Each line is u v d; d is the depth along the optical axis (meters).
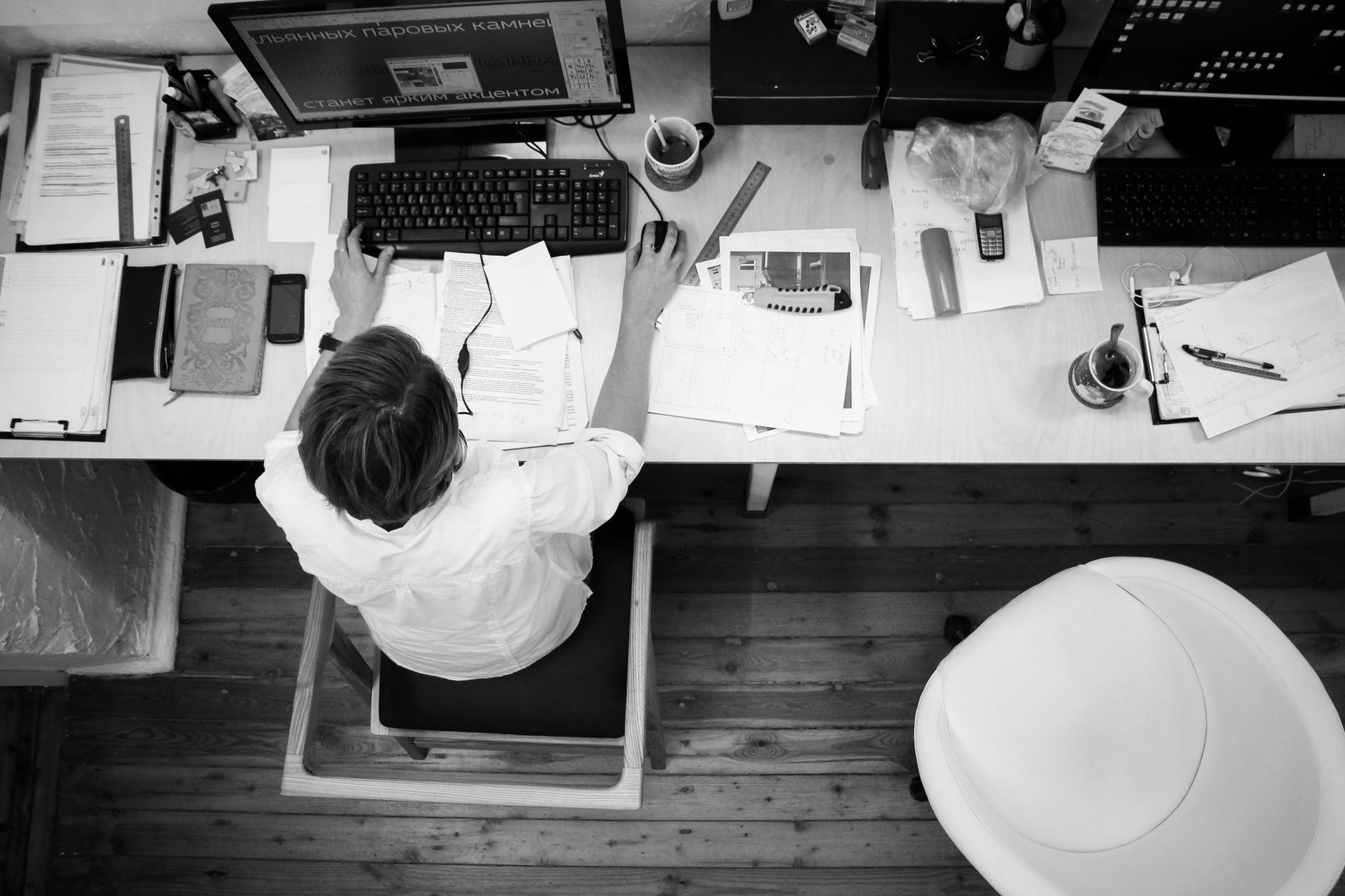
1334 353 1.45
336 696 2.18
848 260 1.51
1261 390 1.45
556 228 1.52
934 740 1.31
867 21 1.48
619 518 1.58
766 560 2.23
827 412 1.46
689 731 2.14
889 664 2.17
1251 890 1.12
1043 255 1.53
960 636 2.12
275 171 1.59
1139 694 1.31
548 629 1.39
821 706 2.15
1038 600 1.35
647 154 1.53
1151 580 1.37
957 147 1.51
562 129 1.60
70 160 1.58
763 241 1.53
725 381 1.48
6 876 2.02
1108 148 1.58
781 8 1.51
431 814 2.10
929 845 2.06
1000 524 2.24
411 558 1.03
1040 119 1.54
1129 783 1.29
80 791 2.13
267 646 2.21
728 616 2.20
